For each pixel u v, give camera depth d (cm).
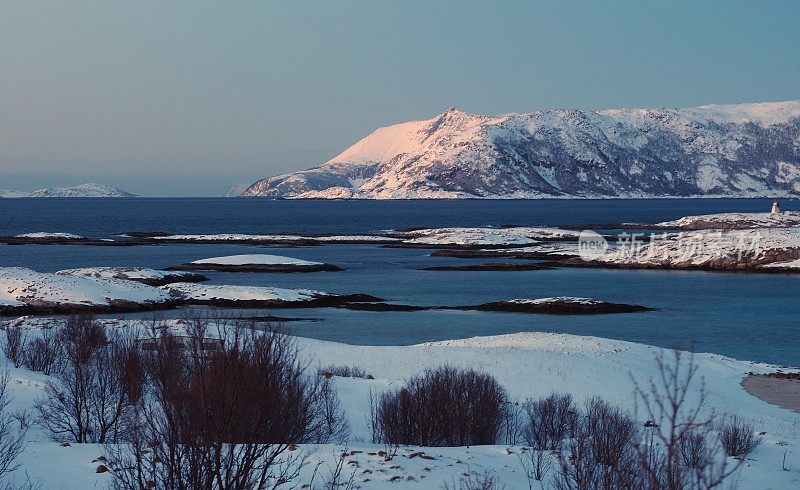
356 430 2769
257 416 1409
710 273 12425
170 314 7381
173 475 1415
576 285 10706
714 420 3203
